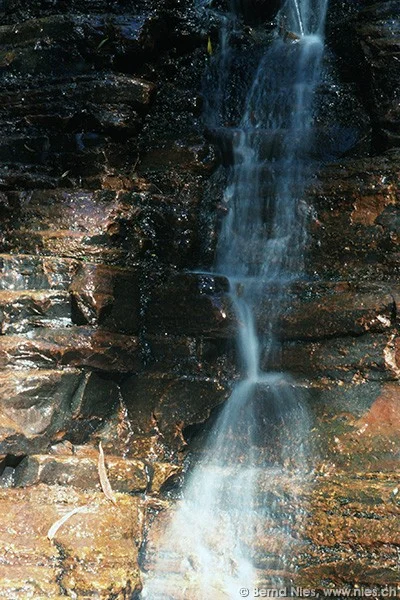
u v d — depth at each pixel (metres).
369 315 5.52
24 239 6.16
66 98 7.00
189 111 7.21
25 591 4.38
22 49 7.22
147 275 6.21
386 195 6.06
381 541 4.82
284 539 5.06
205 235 6.61
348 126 6.85
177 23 7.47
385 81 6.72
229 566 5.08
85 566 4.57
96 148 6.83
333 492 5.09
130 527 4.97
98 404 5.71
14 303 5.59
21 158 7.02
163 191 6.61
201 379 5.87
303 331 5.70
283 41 7.48
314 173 6.41
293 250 6.35
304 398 5.59
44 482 5.15
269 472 5.43
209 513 5.38
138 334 6.07
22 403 5.33
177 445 5.75
